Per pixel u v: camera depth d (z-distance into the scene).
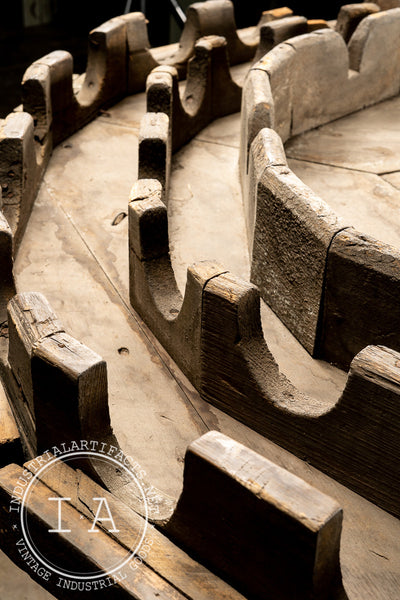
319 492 2.30
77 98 6.20
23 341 3.06
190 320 3.35
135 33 6.60
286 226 3.66
